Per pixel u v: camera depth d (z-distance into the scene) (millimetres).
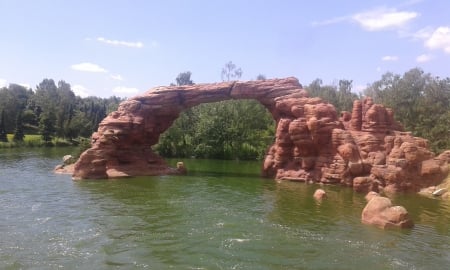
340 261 18328
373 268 17562
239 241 21078
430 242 21469
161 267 17281
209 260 18203
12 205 29094
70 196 32906
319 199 33344
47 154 78938
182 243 20609
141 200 31781
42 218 25266
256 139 85375
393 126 43031
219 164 66938
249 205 30453
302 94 48562
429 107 68250
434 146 59969
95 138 49719
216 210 28438
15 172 48531
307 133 44406
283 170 46625
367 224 25094
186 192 36062
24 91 161625
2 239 20734
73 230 22641
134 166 49156
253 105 88062
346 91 119062
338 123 43844
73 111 130625
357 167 39531
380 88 88625
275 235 22250
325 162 43031
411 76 78500
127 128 49750
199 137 82125
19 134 104125
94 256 18438
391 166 37844
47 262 17562
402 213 24484
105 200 31484
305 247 20219
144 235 21938
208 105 85625
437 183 37062
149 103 52500
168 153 83562
